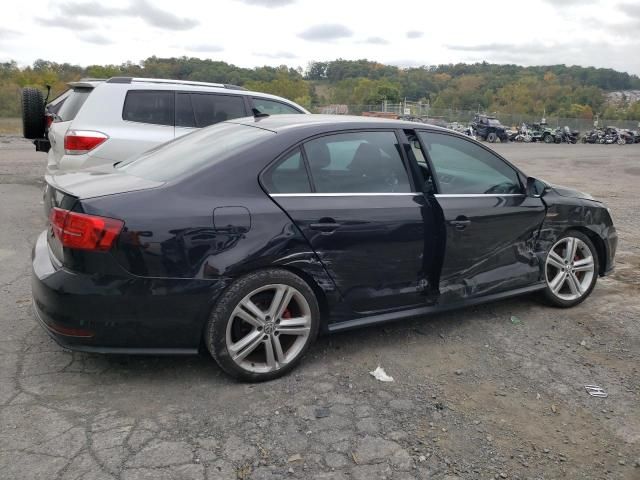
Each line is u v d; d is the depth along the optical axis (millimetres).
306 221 3357
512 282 4398
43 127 9250
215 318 3152
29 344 3693
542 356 3904
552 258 4660
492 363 3762
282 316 3398
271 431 2877
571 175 16797
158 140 6809
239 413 3021
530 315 4633
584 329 4406
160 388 3236
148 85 6953
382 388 3359
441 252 3936
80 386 3217
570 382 3562
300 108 8039
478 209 4082
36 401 3041
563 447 2895
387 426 2975
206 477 2518
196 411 3020
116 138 6617
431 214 3855
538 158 23359
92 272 2945
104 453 2639
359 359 3711
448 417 3094
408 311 3896
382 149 3814
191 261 3053
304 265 3379
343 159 3645
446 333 4199
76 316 2967
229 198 3188
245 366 3293
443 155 4086
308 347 3516
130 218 2953
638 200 11680
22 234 6402
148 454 2648
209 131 4027
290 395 3229
